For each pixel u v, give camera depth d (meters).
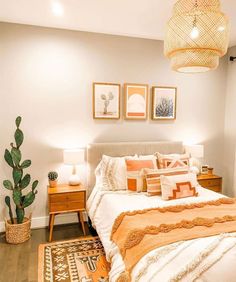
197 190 2.89
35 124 3.25
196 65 1.71
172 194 2.70
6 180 2.88
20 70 3.13
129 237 1.86
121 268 1.88
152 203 2.58
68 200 3.00
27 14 2.80
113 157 3.34
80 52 3.35
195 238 1.69
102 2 2.47
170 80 3.83
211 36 1.58
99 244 2.85
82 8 2.62
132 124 3.70
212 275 1.37
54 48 3.24
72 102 3.37
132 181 2.98
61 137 3.36
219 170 4.32
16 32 3.08
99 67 3.45
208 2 1.69
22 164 2.92
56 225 3.41
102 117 3.51
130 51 3.57
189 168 3.25
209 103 4.12
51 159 3.34
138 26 3.16
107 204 2.66
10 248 2.76
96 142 3.53
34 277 2.26
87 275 2.26
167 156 3.36
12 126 3.16
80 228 3.30
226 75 4.18
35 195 3.30
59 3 2.51
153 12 2.71
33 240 2.96
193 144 4.08
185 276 1.41
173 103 3.85
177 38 1.64
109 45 3.47
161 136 3.88
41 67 3.21
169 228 1.86
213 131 4.21
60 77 3.29
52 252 2.66
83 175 3.49
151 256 1.58
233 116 4.08
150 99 3.76
